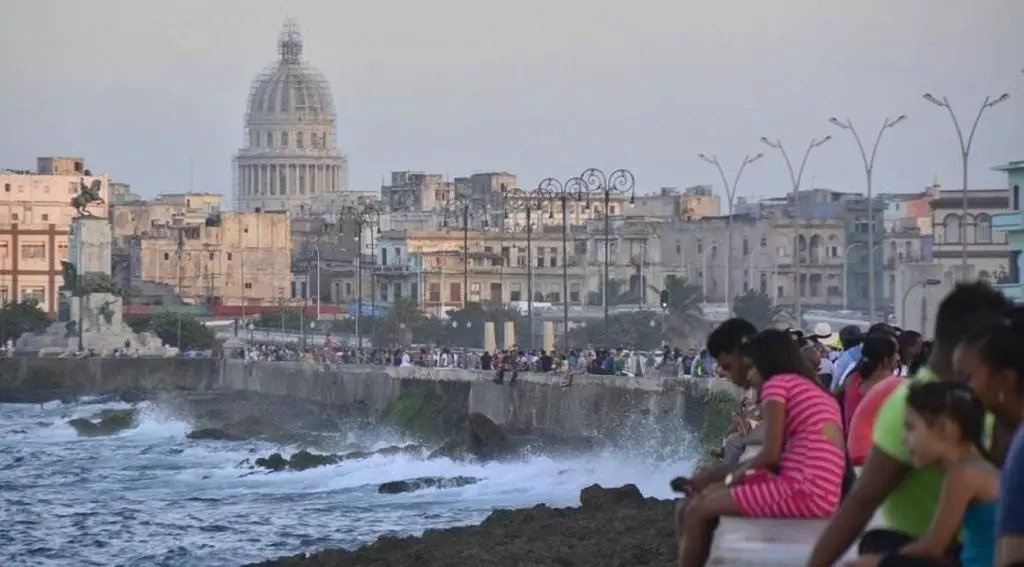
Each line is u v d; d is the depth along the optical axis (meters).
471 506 84.31
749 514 21.11
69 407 190.38
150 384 198.38
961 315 17.47
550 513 59.41
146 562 68.12
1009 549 13.71
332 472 104.69
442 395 125.75
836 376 32.91
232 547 71.88
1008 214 118.56
